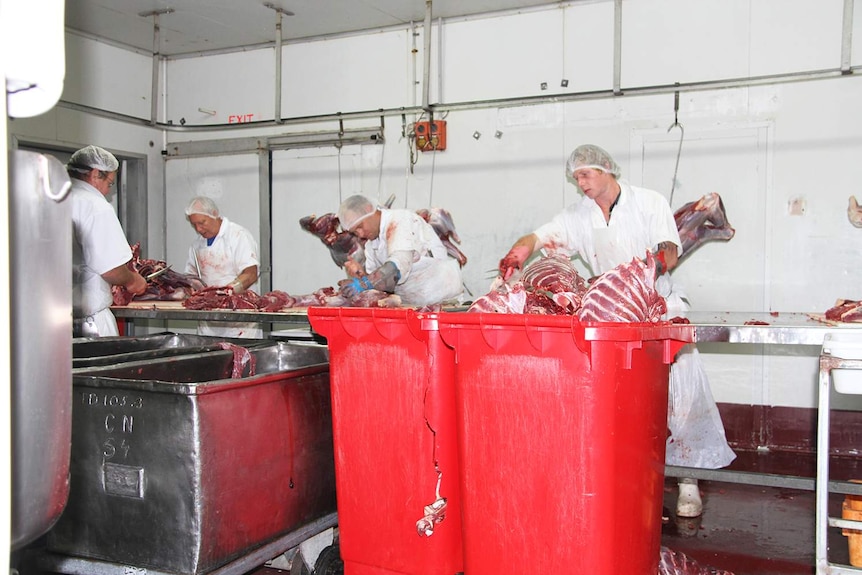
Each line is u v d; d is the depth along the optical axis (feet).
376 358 6.54
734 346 15.78
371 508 6.67
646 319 6.62
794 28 14.90
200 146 20.99
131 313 14.23
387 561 6.64
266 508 6.84
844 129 14.64
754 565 10.10
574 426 5.57
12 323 3.35
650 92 13.47
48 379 3.56
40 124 18.34
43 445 3.56
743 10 15.26
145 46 20.57
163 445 6.23
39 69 3.10
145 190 21.18
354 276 14.61
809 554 10.46
